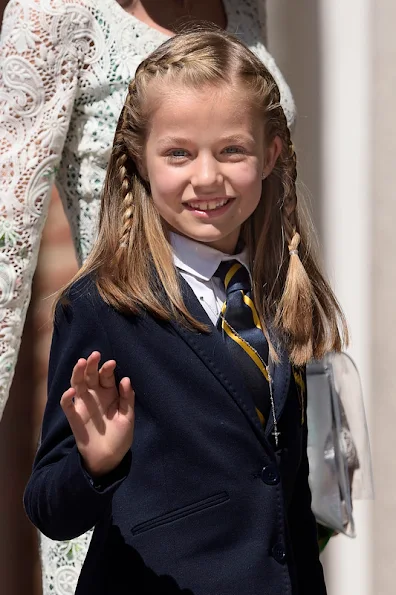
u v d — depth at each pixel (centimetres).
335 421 979
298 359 780
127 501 716
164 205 747
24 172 870
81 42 887
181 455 718
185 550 709
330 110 1477
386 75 1439
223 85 736
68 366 727
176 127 732
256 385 754
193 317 732
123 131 780
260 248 817
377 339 1444
